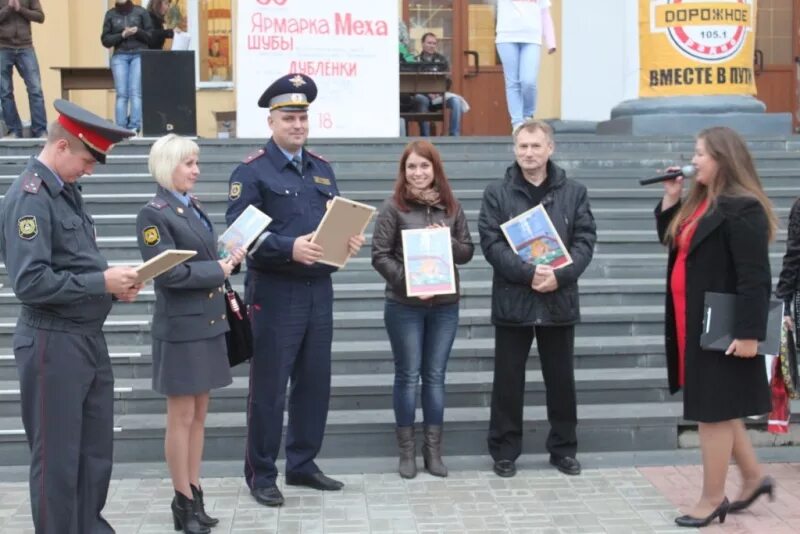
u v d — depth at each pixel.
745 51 10.55
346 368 6.78
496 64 14.04
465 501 5.48
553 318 5.73
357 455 6.20
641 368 6.86
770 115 10.40
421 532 5.06
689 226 5.09
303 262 5.23
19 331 4.35
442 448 6.23
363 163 8.95
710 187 5.04
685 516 5.14
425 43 12.09
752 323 4.84
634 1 10.74
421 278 5.60
